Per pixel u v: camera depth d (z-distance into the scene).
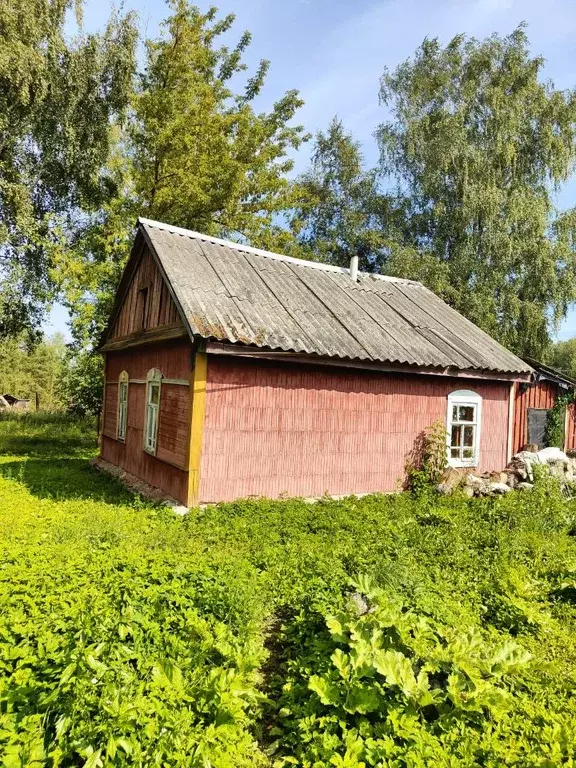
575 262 24.17
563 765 2.96
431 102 27.72
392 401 11.14
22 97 17.53
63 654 3.59
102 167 21.28
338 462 10.36
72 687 3.21
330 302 11.98
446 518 8.51
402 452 11.31
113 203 18.95
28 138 20.11
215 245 12.27
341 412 10.39
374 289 14.34
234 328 8.84
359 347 10.29
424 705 3.38
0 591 4.57
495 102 24.66
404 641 3.87
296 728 3.51
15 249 20.58
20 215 19.16
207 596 4.78
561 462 12.60
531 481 11.59
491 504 9.58
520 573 6.38
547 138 24.83
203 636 4.14
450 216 26.16
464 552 7.09
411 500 10.25
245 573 5.61
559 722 3.55
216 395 8.93
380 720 3.44
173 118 20.12
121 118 20.89
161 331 10.27
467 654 3.85
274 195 24.44
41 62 17.67
